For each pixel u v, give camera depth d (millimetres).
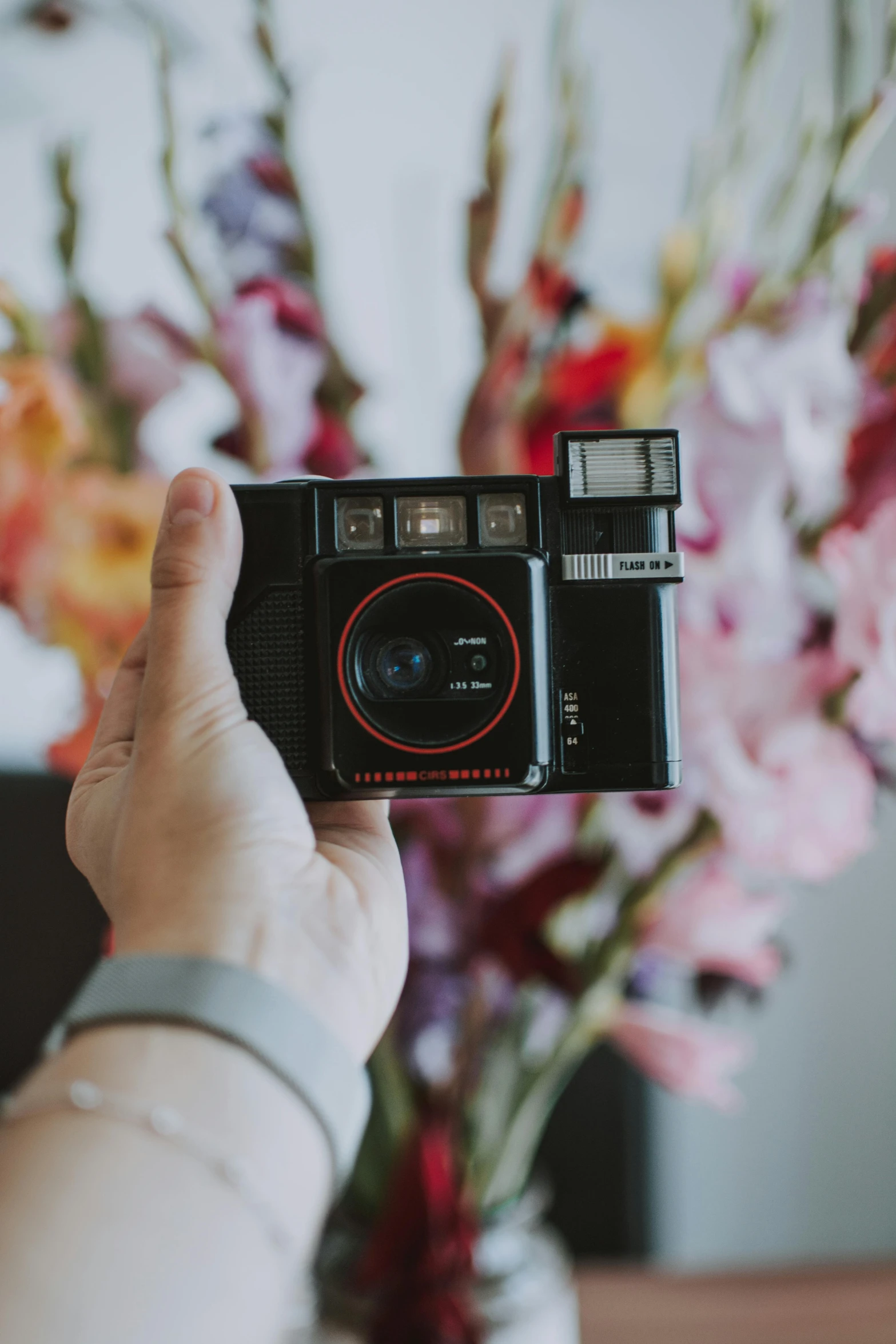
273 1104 306
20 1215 264
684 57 1028
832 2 1015
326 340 699
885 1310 929
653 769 499
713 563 613
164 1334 259
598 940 667
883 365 640
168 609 416
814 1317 921
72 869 1045
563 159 748
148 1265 264
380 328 1046
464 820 636
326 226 1037
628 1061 1079
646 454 501
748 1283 966
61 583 675
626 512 501
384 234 1039
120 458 698
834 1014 1145
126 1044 305
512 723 476
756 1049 1145
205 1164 283
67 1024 319
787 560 629
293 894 387
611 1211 1080
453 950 640
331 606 472
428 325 1040
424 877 642
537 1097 704
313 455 690
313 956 377
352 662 473
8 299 674
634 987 734
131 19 1012
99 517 674
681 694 594
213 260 1010
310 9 1022
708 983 708
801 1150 1153
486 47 1028
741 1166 1153
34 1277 254
